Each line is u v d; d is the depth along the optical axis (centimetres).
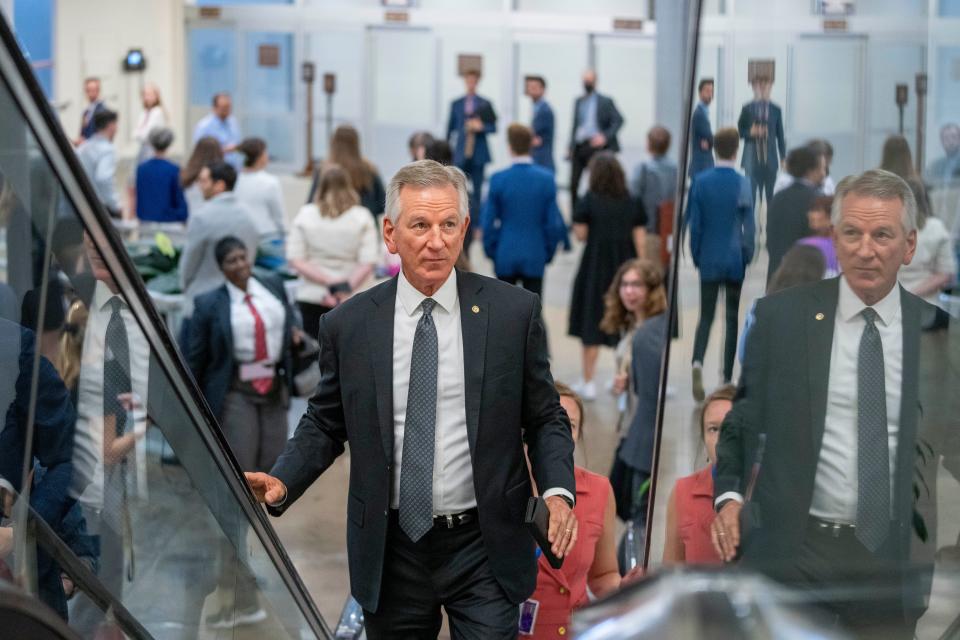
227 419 579
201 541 308
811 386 263
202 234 720
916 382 255
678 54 956
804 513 260
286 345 589
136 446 273
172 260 848
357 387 318
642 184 976
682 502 313
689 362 327
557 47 1709
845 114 268
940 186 257
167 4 1645
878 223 256
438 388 315
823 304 263
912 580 248
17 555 229
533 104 1493
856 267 258
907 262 257
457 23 1705
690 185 334
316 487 719
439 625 337
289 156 1733
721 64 309
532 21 1700
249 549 341
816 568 253
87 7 1625
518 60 1709
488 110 1475
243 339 578
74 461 249
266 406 588
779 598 159
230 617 331
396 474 319
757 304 275
